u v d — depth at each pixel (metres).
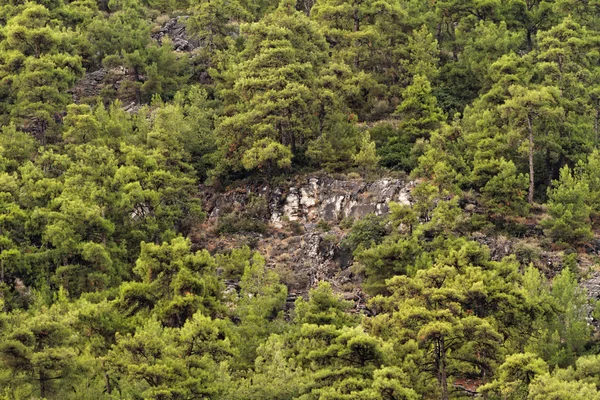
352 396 82.62
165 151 138.38
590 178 132.38
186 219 132.75
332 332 92.06
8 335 88.12
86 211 119.62
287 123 139.12
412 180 132.88
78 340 94.50
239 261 123.75
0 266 113.75
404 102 145.38
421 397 86.69
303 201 135.12
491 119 136.62
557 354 101.88
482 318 97.12
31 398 84.88
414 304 95.12
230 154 141.25
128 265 121.44
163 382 87.25
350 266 123.31
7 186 124.69
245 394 89.38
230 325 103.88
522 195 127.44
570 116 141.12
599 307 110.06
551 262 120.56
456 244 115.25
